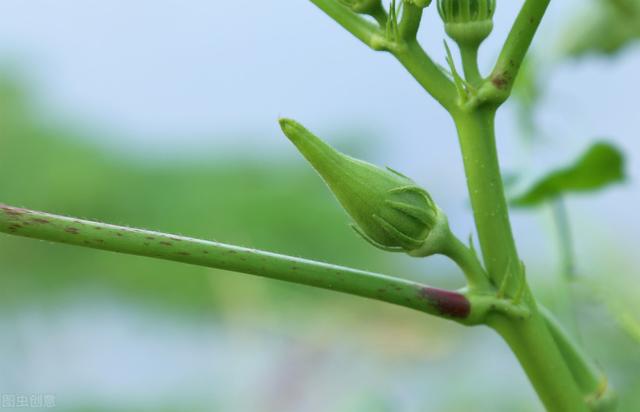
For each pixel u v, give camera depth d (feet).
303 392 2.72
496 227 1.50
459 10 1.48
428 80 1.50
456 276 3.14
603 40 1.98
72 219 1.44
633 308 2.39
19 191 3.74
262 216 3.37
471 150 1.50
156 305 3.26
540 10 1.47
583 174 1.81
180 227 3.49
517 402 2.59
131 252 1.44
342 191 1.48
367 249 3.30
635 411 2.19
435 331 2.87
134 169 3.63
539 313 1.51
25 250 3.46
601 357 2.19
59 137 3.87
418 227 1.48
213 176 3.49
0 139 3.89
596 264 2.53
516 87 1.91
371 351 2.77
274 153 3.56
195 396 2.96
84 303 3.40
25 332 3.30
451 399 2.59
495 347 2.80
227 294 3.01
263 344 2.94
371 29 1.51
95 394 3.14
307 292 2.94
